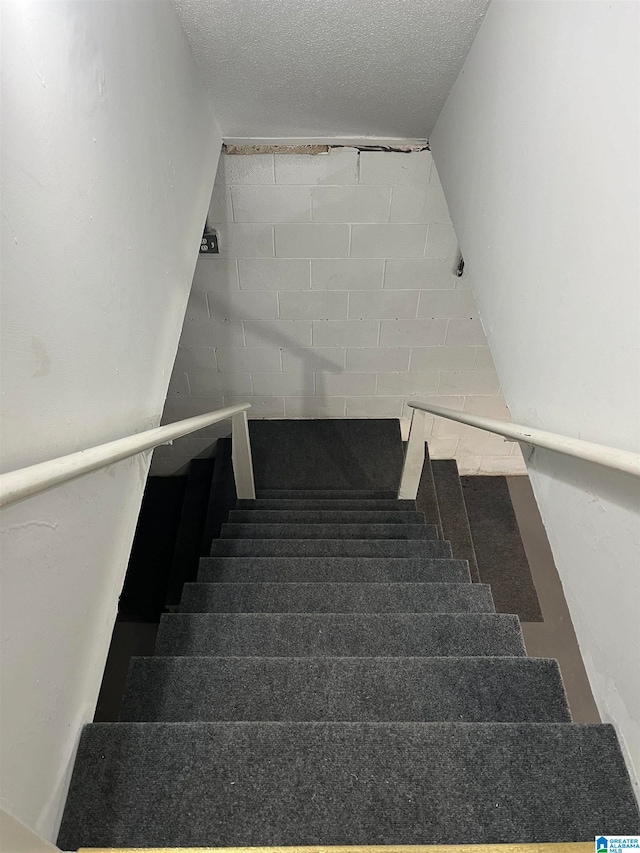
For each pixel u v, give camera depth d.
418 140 2.53
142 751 0.94
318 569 2.16
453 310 3.34
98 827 0.87
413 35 1.62
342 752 0.96
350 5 1.50
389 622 1.61
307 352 3.56
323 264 3.12
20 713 0.71
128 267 1.14
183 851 0.83
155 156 1.33
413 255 3.08
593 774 0.90
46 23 0.78
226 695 1.27
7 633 0.66
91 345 0.94
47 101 0.78
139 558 3.66
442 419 3.96
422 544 2.47
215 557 2.21
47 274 0.77
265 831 0.88
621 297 0.83
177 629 1.60
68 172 0.85
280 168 2.70
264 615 1.63
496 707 1.25
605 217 0.88
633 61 0.78
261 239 2.99
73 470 0.73
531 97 1.18
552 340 1.10
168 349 1.46
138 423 1.22
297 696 1.28
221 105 2.13
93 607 0.96
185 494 3.90
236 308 3.32
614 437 0.86
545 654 3.44
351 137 2.51
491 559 3.89
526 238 1.24
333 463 3.84
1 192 0.65
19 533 0.68
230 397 3.83
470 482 4.34
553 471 1.11
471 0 1.46
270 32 1.62
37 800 0.77
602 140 0.88
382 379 3.73
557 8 1.03
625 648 0.85
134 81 1.17
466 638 1.57
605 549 0.90
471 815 0.89
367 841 0.87
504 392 1.44
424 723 0.99
